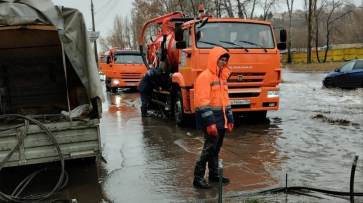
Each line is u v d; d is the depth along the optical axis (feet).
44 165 20.06
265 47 28.25
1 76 23.21
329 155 20.39
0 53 22.76
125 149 23.06
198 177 15.79
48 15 15.70
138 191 15.51
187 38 28.35
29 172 18.85
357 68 54.19
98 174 18.10
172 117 36.42
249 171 17.78
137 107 45.62
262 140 24.36
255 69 27.61
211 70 15.11
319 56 173.58
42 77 24.85
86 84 16.74
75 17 16.35
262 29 28.68
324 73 111.45
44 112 22.12
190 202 13.89
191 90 27.81
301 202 13.76
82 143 16.47
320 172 17.47
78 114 17.71
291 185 15.52
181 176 17.33
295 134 25.96
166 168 18.70
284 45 29.12
